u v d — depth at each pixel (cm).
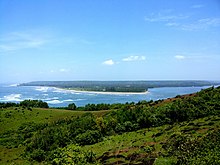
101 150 5453
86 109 12669
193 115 6656
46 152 6938
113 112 8525
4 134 9906
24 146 8200
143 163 3912
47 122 10312
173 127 5925
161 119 6969
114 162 4359
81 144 6725
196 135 4272
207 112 6631
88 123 7594
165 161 3484
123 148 5069
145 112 7338
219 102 6900
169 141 4500
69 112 11825
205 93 7625
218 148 3158
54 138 7350
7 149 8231
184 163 3203
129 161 4216
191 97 7725
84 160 4700
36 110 12319
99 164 4497
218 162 2838
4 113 11769
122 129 7169
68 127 7794
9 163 7119
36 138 7769
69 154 4884
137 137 5909
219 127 4456
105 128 7344
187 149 3509
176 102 7375
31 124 10419
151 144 4816
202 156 3116
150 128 6650
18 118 11256
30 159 6956
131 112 7575
